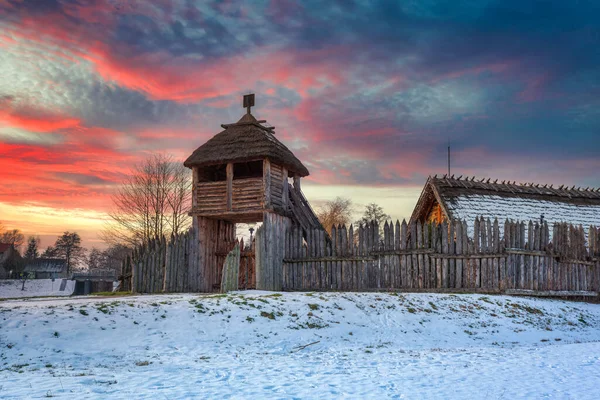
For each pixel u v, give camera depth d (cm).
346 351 1223
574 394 745
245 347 1230
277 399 695
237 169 2817
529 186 2697
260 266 2239
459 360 1070
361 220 5553
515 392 755
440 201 2370
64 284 6359
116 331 1212
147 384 784
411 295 1823
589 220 2558
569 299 2133
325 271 2264
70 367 941
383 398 710
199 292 2388
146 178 3872
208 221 2588
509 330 1573
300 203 2612
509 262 2000
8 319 1162
